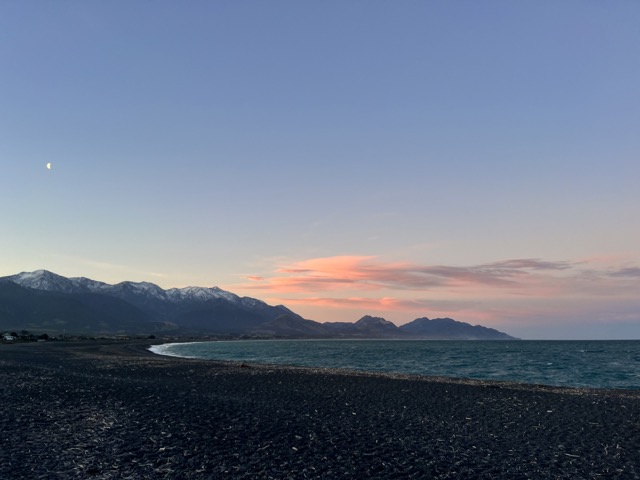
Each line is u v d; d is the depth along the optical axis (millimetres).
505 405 25469
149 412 20812
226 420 19438
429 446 16297
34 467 12875
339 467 13609
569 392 32438
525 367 71812
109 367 48281
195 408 22156
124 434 16672
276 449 15219
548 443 17031
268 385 33469
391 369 65188
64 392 26625
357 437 17250
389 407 24375
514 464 14398
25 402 23062
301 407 23703
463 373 59250
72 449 14680
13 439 15719
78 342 153750
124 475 12438
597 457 15258
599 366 75062
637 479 13141
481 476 13234
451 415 22344
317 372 45344
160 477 12352
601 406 25344
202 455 14320
